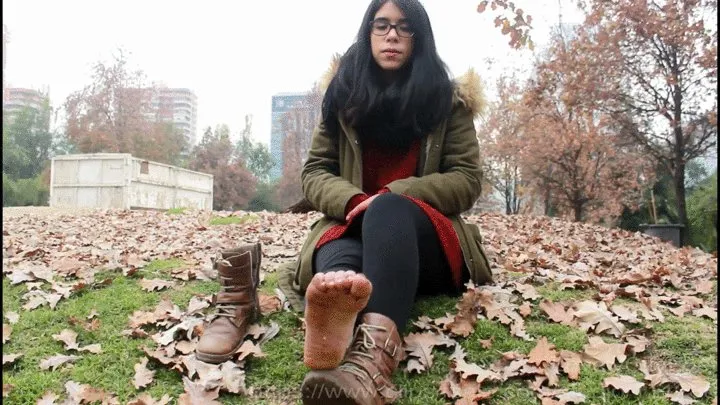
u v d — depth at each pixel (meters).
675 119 11.11
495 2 4.58
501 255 3.83
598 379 1.82
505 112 18.75
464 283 2.36
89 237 5.80
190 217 8.96
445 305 2.31
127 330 2.29
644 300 2.43
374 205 1.82
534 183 17.55
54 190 15.97
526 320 2.27
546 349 1.95
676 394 1.70
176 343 2.13
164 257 3.68
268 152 45.56
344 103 2.23
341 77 2.22
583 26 11.64
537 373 1.83
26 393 1.84
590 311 2.23
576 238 6.29
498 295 2.42
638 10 10.23
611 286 2.70
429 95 2.14
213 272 3.02
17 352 2.14
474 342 2.05
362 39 2.20
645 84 11.27
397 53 2.14
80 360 2.06
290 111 37.44
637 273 3.04
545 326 2.20
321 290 1.33
